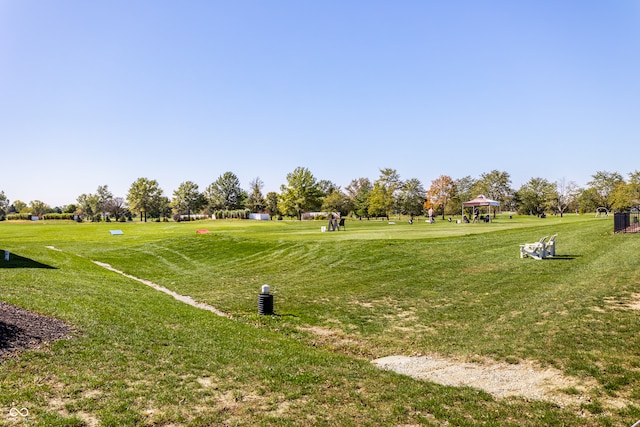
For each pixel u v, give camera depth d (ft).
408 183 310.86
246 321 43.62
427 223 193.57
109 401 19.39
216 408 19.84
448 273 62.75
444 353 32.53
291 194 285.84
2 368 21.24
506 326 37.29
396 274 64.49
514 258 69.56
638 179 300.20
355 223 212.23
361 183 436.76
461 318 41.75
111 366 23.44
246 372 24.82
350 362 29.66
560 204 341.62
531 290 49.49
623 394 23.24
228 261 86.22
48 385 20.29
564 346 30.94
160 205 377.91
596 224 109.29
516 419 20.47
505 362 29.43
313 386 23.44
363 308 47.78
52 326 28.53
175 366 24.72
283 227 181.27
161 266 84.23
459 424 19.72
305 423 18.92
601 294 43.57
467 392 23.89
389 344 35.88
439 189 294.25
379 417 19.97
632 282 47.16
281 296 54.65
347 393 22.79
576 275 54.08
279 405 20.67
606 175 322.55
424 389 23.99
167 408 19.35
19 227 206.28
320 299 52.54
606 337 32.07
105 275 66.59
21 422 16.90
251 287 61.16
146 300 45.65
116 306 38.96
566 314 38.32
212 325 37.47
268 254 89.61
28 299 35.81
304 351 31.94
